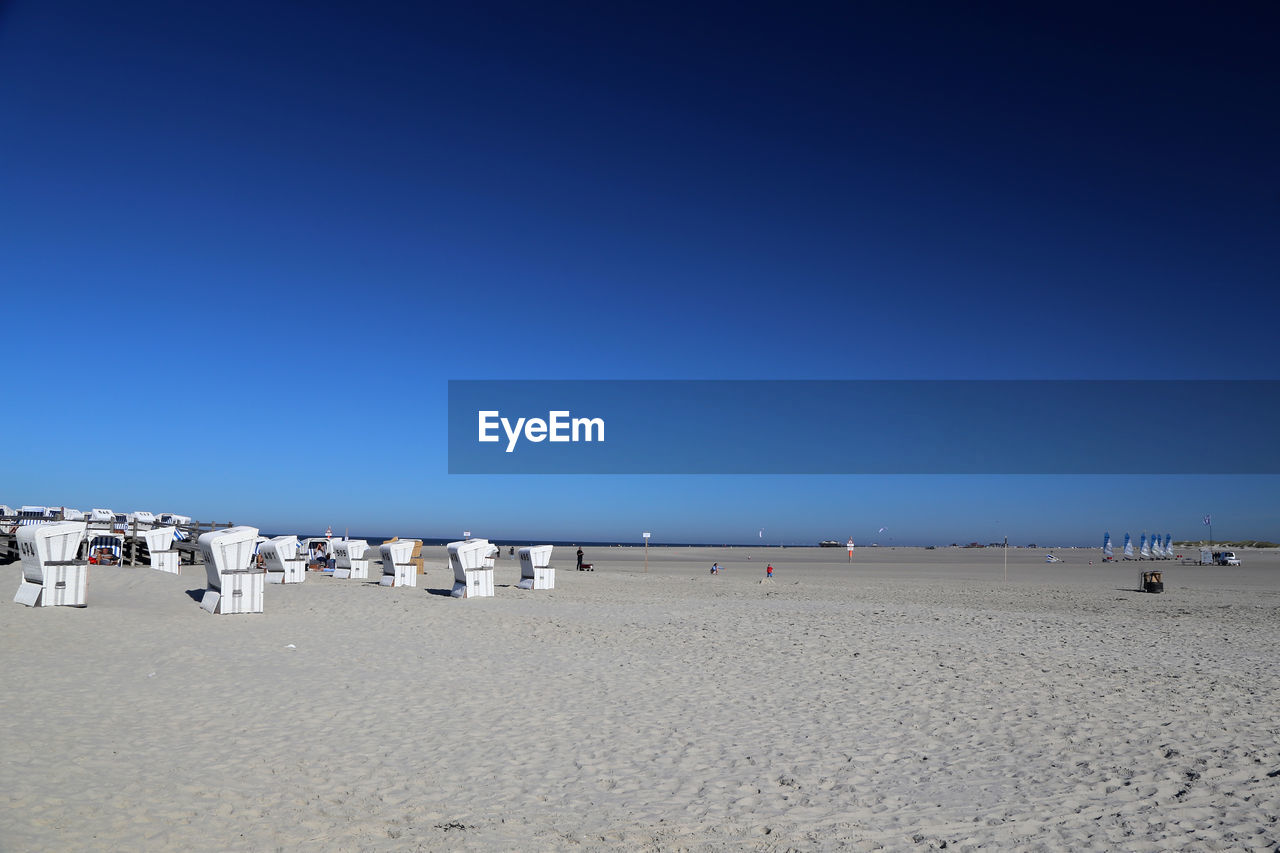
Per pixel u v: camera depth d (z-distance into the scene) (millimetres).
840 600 28531
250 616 18266
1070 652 15109
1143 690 11383
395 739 8375
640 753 8031
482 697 10469
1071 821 6254
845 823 6211
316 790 6746
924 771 7539
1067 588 38969
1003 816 6363
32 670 11219
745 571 57031
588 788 6973
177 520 36656
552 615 20625
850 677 12242
